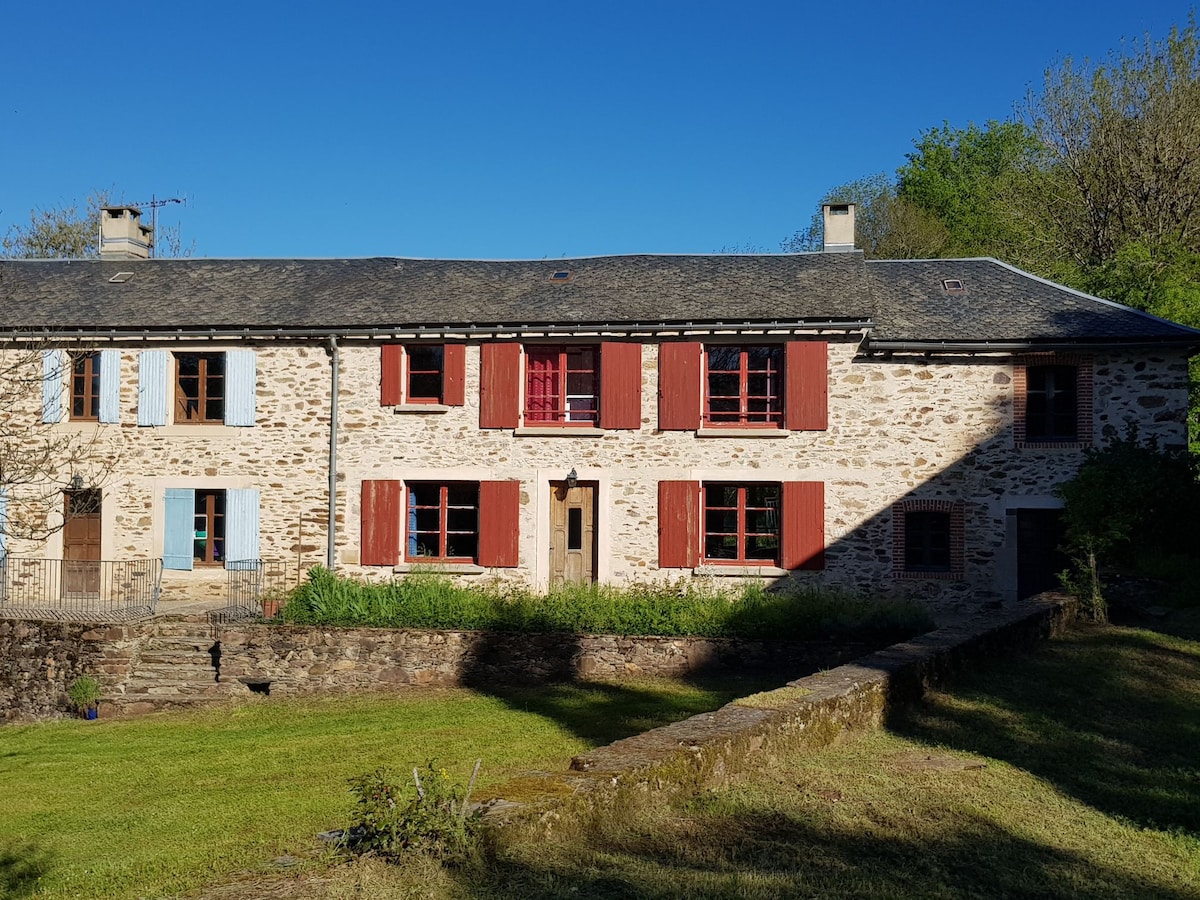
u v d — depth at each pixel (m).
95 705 16.06
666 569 18.11
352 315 18.88
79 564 19.27
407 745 12.01
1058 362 17.50
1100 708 10.27
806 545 17.88
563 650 15.52
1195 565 15.45
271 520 18.92
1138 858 6.63
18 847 8.52
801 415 17.89
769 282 19.19
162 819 9.13
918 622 14.77
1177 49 28.95
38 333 18.80
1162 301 21.28
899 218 38.38
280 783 10.49
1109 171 29.47
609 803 6.74
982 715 10.05
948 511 17.70
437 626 16.12
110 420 19.17
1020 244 32.03
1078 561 15.03
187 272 21.56
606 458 18.33
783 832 6.79
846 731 9.23
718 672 15.25
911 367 17.84
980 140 42.84
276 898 5.46
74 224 38.81
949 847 6.66
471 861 5.82
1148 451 16.58
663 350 18.22
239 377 19.00
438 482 18.97
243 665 16.14
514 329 18.19
